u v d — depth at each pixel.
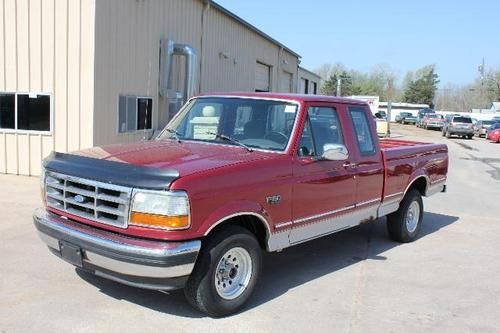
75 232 4.48
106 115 11.29
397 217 7.57
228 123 5.72
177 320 4.55
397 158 7.13
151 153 4.94
